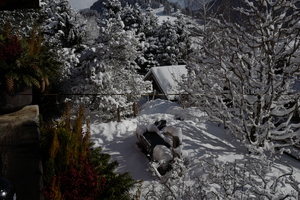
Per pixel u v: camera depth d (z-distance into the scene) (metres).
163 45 41.03
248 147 9.05
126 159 8.68
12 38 6.16
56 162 4.45
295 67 9.51
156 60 41.22
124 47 15.86
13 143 4.87
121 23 15.91
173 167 6.56
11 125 5.52
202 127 11.42
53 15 19.56
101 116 15.88
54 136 4.65
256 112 9.81
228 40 9.91
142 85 18.97
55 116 15.36
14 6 6.15
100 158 5.63
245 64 10.63
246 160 8.27
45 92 14.19
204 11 17.30
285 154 11.48
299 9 9.07
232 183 5.85
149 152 8.42
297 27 9.18
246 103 9.88
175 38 40.28
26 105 6.19
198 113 12.97
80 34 18.75
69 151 4.57
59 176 4.07
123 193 4.77
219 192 5.70
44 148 4.79
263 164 7.31
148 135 9.27
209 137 10.52
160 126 10.89
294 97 9.39
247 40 9.37
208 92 10.36
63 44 18.27
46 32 18.25
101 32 16.36
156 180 7.15
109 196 4.52
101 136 10.42
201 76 10.09
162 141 8.86
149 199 5.78
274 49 9.74
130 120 12.41
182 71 27.25
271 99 9.38
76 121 5.72
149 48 41.03
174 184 5.78
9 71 5.70
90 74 15.67
